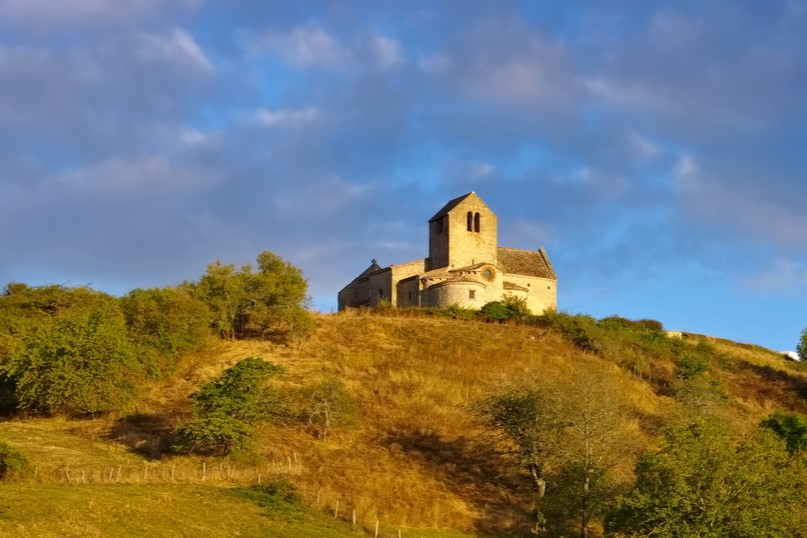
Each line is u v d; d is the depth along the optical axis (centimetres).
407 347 7344
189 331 6900
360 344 7406
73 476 4206
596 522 4656
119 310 6838
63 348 5600
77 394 5456
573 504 4450
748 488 3625
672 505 3566
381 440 5534
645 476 3816
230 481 4431
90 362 5562
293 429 5525
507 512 4697
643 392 7194
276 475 4509
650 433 6069
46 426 5397
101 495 3819
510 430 5072
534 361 7238
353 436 5550
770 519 3509
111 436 5231
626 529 3731
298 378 6419
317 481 4662
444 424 5831
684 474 3616
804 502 3669
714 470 3622
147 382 6262
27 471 4116
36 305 7481
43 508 3491
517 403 5081
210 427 4772
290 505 4175
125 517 3578
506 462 5344
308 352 7150
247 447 4903
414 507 4534
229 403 4978
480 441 5594
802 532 3556
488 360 7156
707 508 3572
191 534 3559
